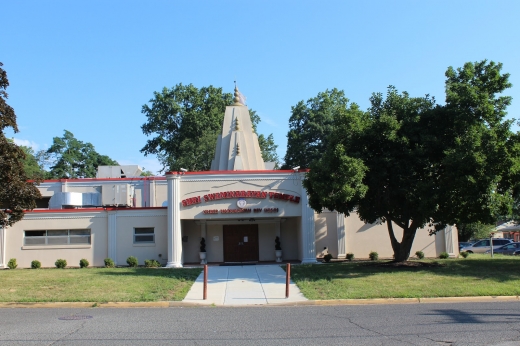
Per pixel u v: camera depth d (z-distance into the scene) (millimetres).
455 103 20391
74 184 36125
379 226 30109
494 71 20703
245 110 33469
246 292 16500
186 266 27297
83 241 28422
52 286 17125
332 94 58812
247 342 9047
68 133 74125
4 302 14484
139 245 28172
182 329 10359
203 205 27109
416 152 20516
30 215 28266
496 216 19438
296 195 27344
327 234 30125
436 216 20625
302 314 12312
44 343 9016
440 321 10938
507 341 8898
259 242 30234
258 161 33000
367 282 17297
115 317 12070
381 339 9164
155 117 60781
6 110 19453
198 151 52625
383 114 21047
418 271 19969
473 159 18016
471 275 18453
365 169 19984
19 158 20469
